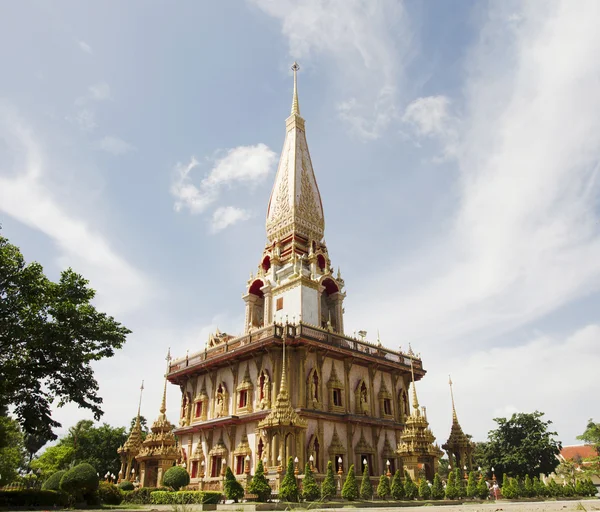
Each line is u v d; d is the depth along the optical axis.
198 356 52.53
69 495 28.28
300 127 66.88
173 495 31.09
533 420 65.44
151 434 39.50
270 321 52.47
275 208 61.91
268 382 43.91
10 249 29.00
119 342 30.50
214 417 48.06
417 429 40.91
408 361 54.22
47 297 29.25
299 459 39.69
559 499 47.38
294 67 71.50
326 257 57.94
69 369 28.44
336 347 46.31
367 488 34.12
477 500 39.25
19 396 28.28
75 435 69.44
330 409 44.88
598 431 78.38
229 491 29.56
